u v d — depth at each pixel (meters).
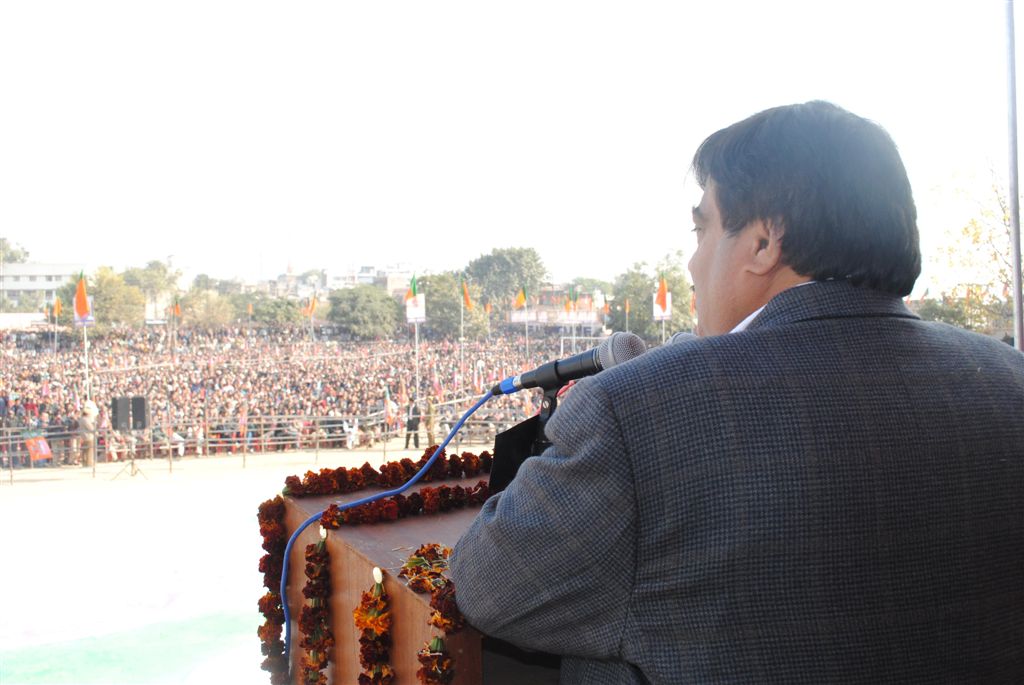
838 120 1.12
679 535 0.97
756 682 0.95
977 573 1.02
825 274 1.10
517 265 66.94
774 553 0.94
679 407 0.99
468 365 42.53
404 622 1.47
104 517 9.95
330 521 1.78
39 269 101.31
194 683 4.09
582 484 1.01
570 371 1.65
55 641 5.40
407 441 17.88
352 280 136.50
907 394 1.03
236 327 79.06
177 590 6.67
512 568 1.08
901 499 0.98
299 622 1.89
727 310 1.18
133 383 33.53
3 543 8.51
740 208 1.14
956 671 1.00
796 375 1.01
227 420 17.98
